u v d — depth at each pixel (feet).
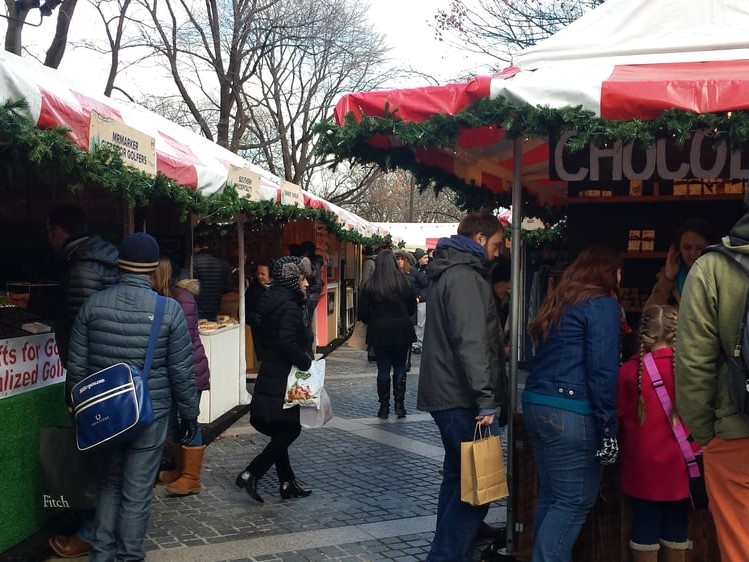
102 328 12.42
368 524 16.46
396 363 28.81
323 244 51.83
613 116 10.69
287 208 31.71
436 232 91.30
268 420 17.47
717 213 19.36
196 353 19.63
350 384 37.63
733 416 8.31
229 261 39.55
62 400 16.22
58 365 16.11
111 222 21.47
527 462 13.52
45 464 13.34
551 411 11.20
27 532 14.67
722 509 8.52
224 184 22.93
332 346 52.95
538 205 22.95
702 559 12.31
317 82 83.10
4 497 13.89
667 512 12.02
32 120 11.28
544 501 11.75
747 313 7.87
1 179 19.07
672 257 14.21
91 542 12.95
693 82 10.39
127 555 12.31
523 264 36.81
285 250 47.44
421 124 11.65
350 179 105.70
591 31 12.86
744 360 7.86
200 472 18.76
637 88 10.54
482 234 12.90
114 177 13.16
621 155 14.30
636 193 19.77
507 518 13.75
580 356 11.12
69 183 13.01
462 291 12.06
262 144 66.90
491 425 12.62
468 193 19.39
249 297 35.73
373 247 64.28
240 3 59.82
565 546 11.12
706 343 8.37
